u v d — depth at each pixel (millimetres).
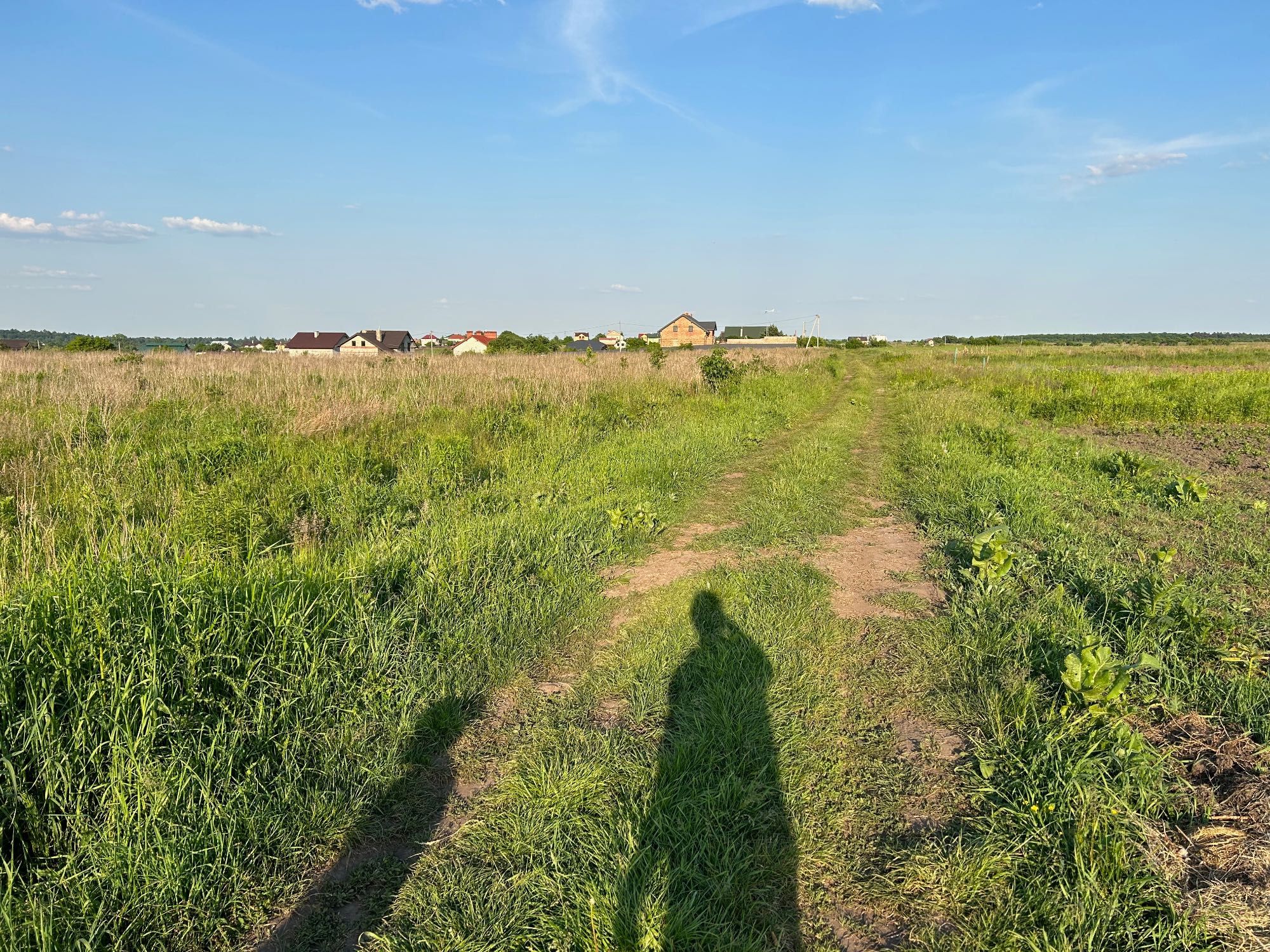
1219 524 7195
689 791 3252
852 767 3467
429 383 17031
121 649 3244
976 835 2994
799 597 5523
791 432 14555
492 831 3074
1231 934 2383
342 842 3066
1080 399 19016
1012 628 4715
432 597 4984
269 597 3926
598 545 6742
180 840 2775
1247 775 3156
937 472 9945
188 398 13672
